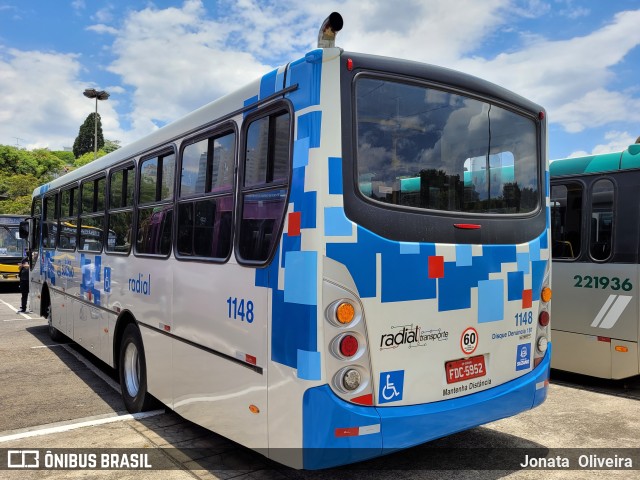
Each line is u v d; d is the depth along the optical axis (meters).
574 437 4.72
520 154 4.20
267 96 3.48
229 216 3.83
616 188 6.07
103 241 6.50
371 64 3.33
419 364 3.36
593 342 6.17
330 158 3.08
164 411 5.46
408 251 3.32
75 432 4.92
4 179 68.88
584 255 6.31
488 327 3.76
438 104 3.66
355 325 3.09
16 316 13.38
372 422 3.10
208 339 3.99
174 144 4.77
